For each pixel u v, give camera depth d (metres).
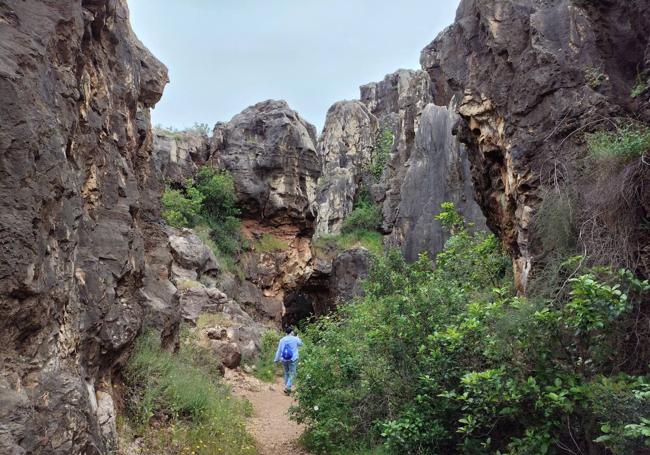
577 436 5.33
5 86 4.20
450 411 6.59
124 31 9.55
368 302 9.68
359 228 37.34
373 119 45.88
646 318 5.20
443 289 7.93
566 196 6.69
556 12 8.18
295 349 12.57
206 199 28.28
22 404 3.68
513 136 8.03
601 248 5.91
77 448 4.26
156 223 11.80
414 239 24.69
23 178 4.15
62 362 4.68
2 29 4.63
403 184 26.61
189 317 14.89
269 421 10.09
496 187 9.32
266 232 30.03
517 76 8.22
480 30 9.30
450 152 23.92
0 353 3.85
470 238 12.59
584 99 7.38
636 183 5.83
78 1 5.94
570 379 5.03
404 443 6.43
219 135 30.61
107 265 6.84
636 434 3.84
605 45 7.72
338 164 43.47
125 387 7.40
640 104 7.06
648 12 7.36
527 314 5.70
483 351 6.12
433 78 31.38
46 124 4.64
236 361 13.97
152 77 12.12
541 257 7.17
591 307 4.83
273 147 30.00
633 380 4.85
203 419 7.99
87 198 6.89
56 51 5.48
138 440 6.61
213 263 21.47
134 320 7.27
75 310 5.25
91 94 7.32
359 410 7.87
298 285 30.27
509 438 6.06
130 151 9.75
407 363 7.46
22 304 4.02
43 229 4.47
